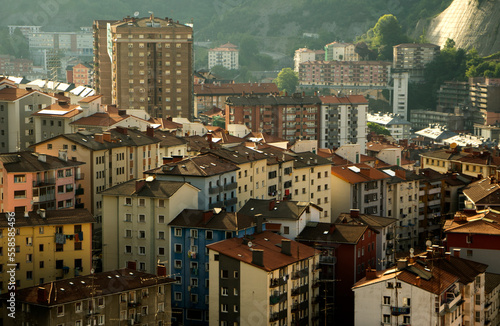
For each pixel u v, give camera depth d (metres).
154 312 195.75
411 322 195.62
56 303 179.50
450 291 197.88
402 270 199.75
